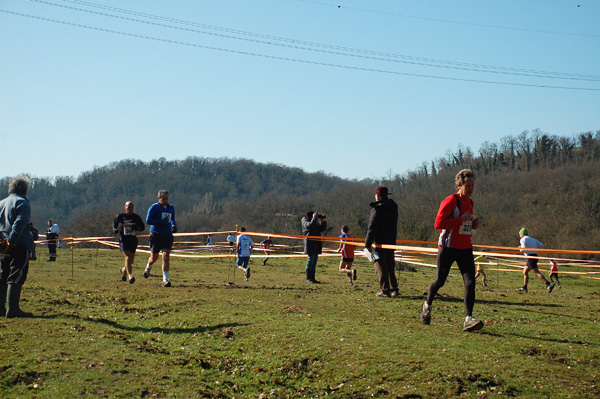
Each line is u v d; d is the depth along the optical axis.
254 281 13.84
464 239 6.93
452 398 4.73
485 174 84.12
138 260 23.23
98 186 130.88
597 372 5.38
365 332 6.72
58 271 15.79
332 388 5.07
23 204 7.07
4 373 4.88
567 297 11.81
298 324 7.16
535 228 46.72
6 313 7.23
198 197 134.88
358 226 54.22
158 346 6.35
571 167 62.34
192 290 10.54
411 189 75.12
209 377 5.46
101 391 4.71
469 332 6.86
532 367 5.44
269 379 5.39
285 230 72.44
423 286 13.86
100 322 7.36
